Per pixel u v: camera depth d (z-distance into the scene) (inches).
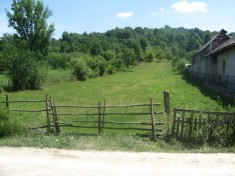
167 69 2999.5
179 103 799.1
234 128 400.8
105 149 376.5
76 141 408.5
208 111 405.1
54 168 305.6
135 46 4645.7
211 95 970.7
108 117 603.5
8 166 311.4
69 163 322.0
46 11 1988.2
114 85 1438.2
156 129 447.5
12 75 1235.2
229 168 307.4
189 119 410.0
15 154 353.1
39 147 385.1
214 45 1439.5
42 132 460.1
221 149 378.6
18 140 408.8
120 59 3065.9
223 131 401.4
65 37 5216.5
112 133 458.3
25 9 1932.8
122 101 895.1
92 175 286.0
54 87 1354.6
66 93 1120.8
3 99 959.6
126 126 521.0
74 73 1758.1
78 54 3356.3
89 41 5083.7
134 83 1533.0
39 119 590.6
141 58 4507.9
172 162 326.0
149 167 309.6
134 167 309.6
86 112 690.2
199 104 773.3
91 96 1029.8
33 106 792.9
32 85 1282.0
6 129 432.5
